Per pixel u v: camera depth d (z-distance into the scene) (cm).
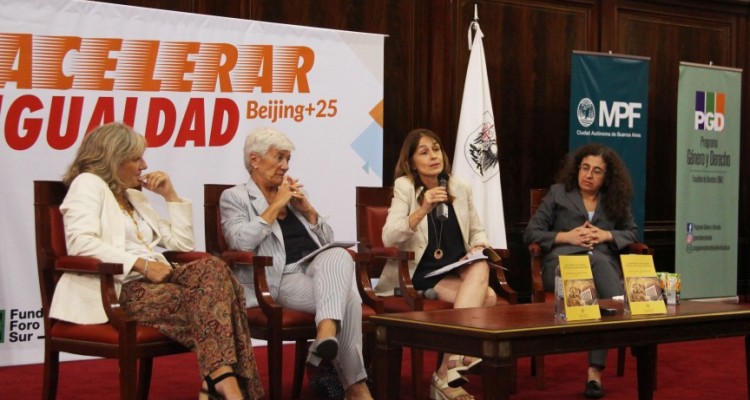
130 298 307
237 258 344
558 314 292
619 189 439
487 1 655
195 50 481
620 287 411
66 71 447
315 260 350
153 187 348
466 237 402
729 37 768
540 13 677
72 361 454
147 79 468
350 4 606
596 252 420
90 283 307
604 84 630
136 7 464
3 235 433
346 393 339
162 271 308
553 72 684
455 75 642
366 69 530
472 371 344
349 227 526
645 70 644
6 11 433
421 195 397
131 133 330
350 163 527
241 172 495
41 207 314
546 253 434
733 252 702
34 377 409
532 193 457
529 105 674
